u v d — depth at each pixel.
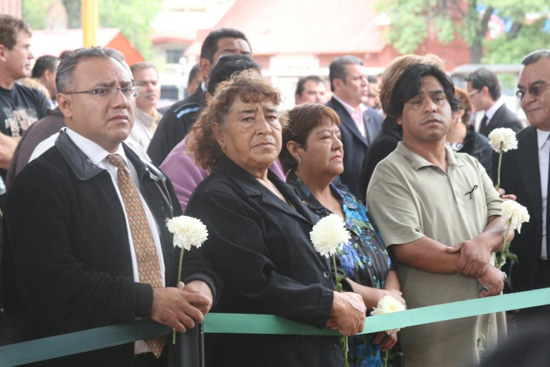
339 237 2.85
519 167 4.43
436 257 3.52
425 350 3.63
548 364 1.04
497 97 8.00
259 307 2.93
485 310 3.38
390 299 3.17
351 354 3.26
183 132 4.66
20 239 2.69
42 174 2.75
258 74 3.27
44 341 2.61
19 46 4.75
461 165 3.87
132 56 14.75
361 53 22.25
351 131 5.88
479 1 23.44
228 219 2.96
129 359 2.79
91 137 2.93
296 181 3.54
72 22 23.92
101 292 2.64
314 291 2.88
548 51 4.48
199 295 2.69
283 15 22.55
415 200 3.65
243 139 3.11
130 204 2.91
